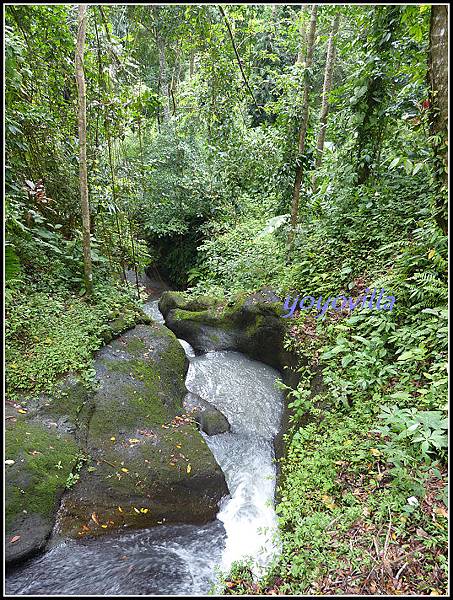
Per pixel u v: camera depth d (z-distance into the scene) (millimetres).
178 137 9227
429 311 3031
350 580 1884
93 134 5766
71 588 2330
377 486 2361
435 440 2234
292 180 5707
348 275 4652
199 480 3252
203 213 9188
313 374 3836
